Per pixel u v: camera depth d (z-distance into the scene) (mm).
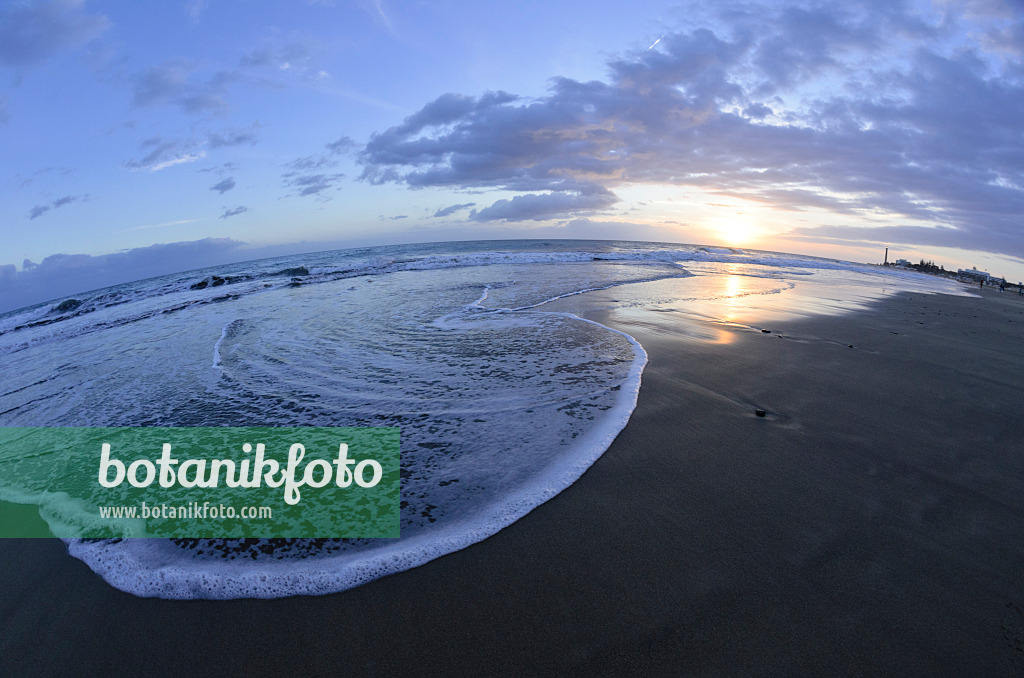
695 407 4320
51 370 6461
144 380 5555
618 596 2168
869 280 18938
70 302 14742
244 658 1950
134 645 2043
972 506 2824
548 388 4797
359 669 1869
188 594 2301
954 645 1897
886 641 1920
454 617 2088
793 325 7926
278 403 4609
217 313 10086
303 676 1855
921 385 4980
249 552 2578
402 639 1992
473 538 2594
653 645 1918
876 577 2258
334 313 9117
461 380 5066
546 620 2055
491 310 9164
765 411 4246
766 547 2479
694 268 19266
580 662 1854
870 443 3639
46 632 2131
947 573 2283
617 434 3775
